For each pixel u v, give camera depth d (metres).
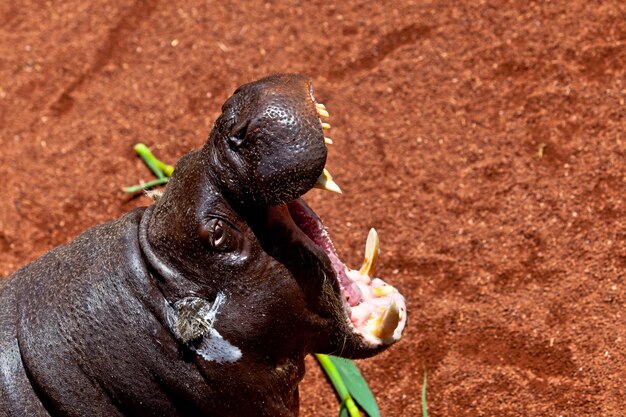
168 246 6.86
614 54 11.80
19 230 12.23
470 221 10.97
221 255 6.84
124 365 6.86
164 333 6.84
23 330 7.09
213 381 6.96
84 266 7.12
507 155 11.34
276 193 6.71
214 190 6.84
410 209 11.27
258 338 7.04
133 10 14.17
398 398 9.91
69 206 12.36
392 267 10.86
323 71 12.79
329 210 11.48
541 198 10.90
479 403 9.67
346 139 12.04
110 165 12.62
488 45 12.37
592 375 9.55
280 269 7.01
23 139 13.12
